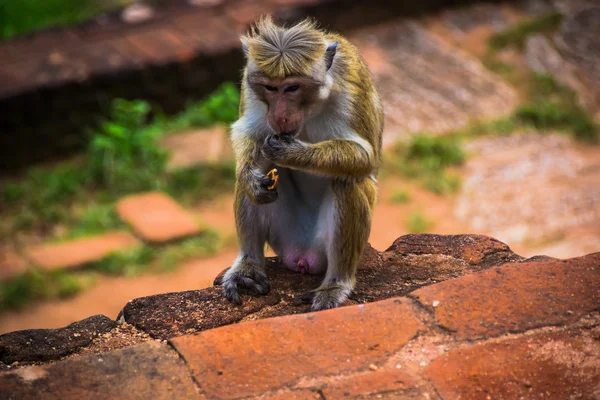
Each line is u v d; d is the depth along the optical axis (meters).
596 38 25.22
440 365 5.46
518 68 24.17
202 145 20.91
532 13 26.28
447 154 20.64
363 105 7.77
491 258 7.65
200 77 22.80
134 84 22.11
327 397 5.18
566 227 17.73
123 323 6.76
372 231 18.08
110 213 18.84
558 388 5.28
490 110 22.42
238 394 5.23
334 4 24.94
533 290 6.07
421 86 23.25
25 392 5.23
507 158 20.64
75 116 21.62
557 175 19.88
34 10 26.64
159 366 5.46
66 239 18.08
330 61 7.41
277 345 5.61
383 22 25.89
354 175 7.53
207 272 16.83
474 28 25.67
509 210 18.58
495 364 5.46
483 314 5.87
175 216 18.47
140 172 20.05
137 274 16.78
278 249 8.31
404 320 5.83
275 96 7.20
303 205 8.26
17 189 19.92
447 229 18.08
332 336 5.69
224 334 5.69
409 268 7.65
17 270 16.83
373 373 5.39
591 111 22.61
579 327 5.76
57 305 15.80
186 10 24.89
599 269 6.27
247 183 7.56
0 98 20.55
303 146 7.32
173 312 6.91
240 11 24.67
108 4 27.44
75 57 22.36
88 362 5.48
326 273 7.61
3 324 15.25
